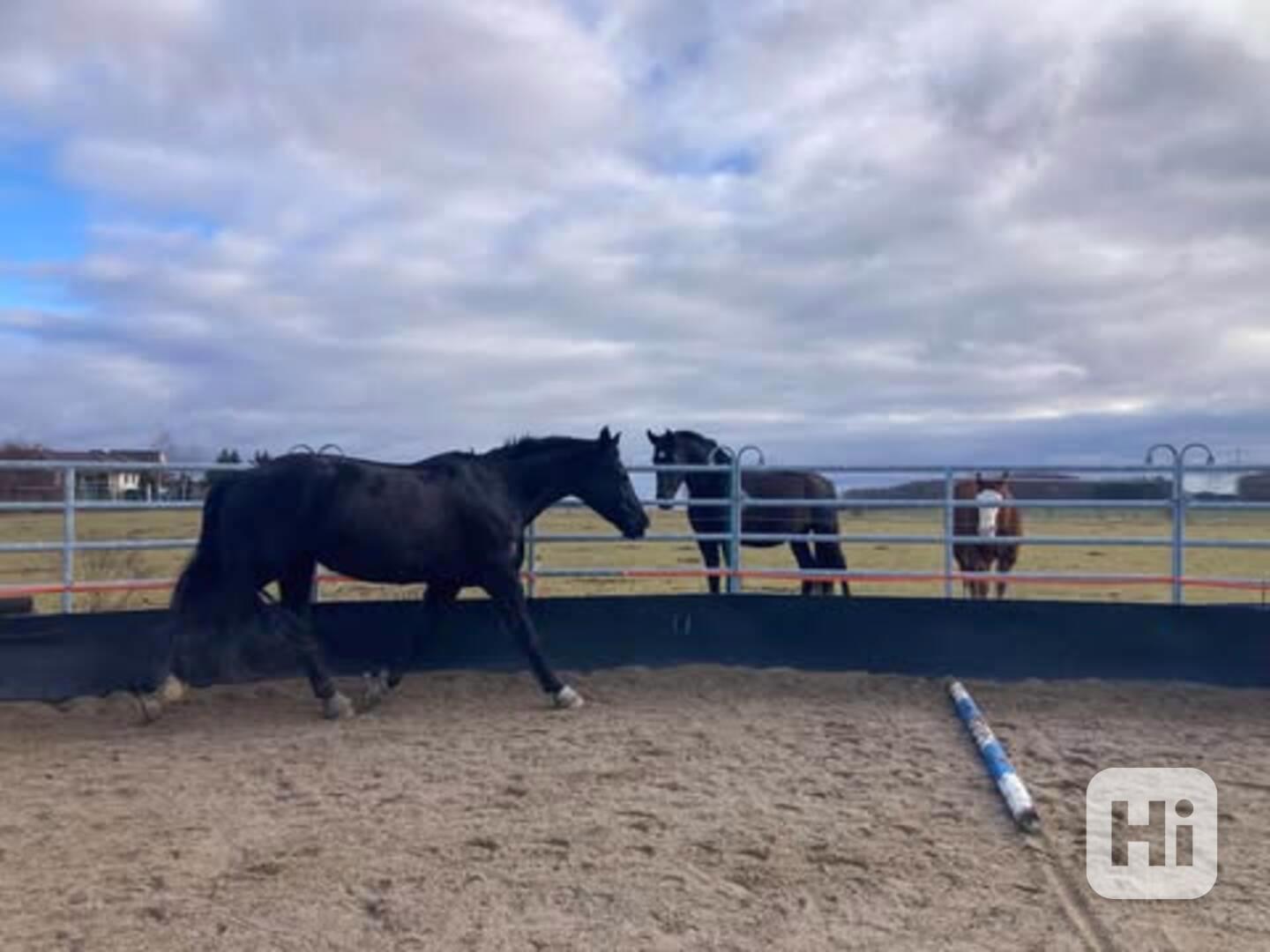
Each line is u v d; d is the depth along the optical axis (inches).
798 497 406.3
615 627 334.3
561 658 330.6
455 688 306.8
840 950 135.1
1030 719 273.0
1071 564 618.8
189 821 186.9
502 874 160.2
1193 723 270.1
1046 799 201.2
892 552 749.3
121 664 295.0
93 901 149.7
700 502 340.2
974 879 159.8
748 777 215.9
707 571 327.9
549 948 135.2
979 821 187.8
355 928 141.1
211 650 303.6
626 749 238.8
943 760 229.9
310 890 153.9
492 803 197.3
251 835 178.9
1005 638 326.0
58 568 567.2
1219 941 139.0
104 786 209.0
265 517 260.8
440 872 161.3
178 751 238.2
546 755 233.1
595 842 175.0
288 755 234.5
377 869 162.4
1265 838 179.0
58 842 175.3
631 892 153.7
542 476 301.7
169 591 434.0
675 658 336.5
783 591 522.3
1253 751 240.7
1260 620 311.7
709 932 140.4
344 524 265.7
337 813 191.3
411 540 274.2
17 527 625.9
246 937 138.2
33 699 286.0
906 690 307.7
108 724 265.9
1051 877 161.0
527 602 328.8
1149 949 136.2
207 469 301.4
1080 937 139.6
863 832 180.9
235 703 288.7
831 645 333.7
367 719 271.4
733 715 276.2
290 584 279.4
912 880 159.3
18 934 138.4
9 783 211.6
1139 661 319.9
